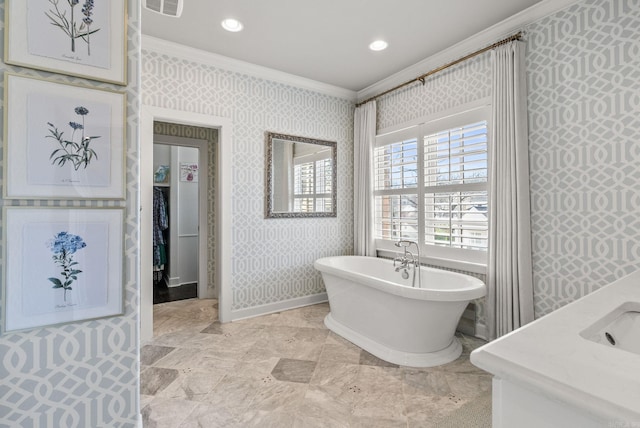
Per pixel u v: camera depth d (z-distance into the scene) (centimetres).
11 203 112
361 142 390
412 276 303
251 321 323
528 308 234
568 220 220
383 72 345
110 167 128
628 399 47
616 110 198
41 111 116
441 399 190
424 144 325
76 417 122
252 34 270
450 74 300
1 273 110
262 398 191
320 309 361
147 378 214
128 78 132
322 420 171
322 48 294
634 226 191
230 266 322
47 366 117
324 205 387
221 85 316
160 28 262
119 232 130
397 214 356
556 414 54
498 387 63
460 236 285
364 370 224
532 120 238
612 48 200
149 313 279
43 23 116
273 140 349
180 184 486
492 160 255
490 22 253
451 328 238
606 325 87
